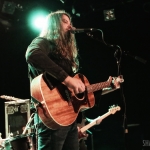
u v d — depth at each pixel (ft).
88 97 8.61
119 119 19.34
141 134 17.87
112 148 18.12
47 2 17.29
